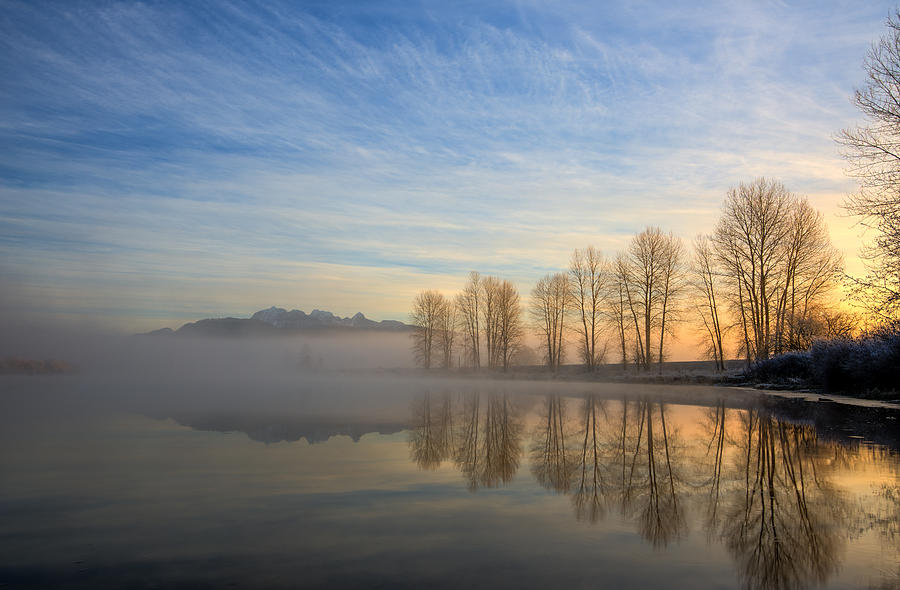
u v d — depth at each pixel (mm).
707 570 4539
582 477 8211
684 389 33406
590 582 4273
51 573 4492
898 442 11070
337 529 5672
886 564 4668
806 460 9250
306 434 13039
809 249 38438
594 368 55500
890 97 18750
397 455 10164
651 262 49531
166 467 8914
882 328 21750
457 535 5469
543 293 61844
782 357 32844
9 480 7930
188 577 4395
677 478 8062
